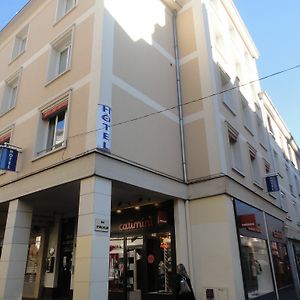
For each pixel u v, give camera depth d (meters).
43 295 14.21
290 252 19.05
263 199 15.47
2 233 15.87
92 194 8.41
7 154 11.43
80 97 10.10
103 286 7.89
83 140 9.31
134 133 10.42
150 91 11.80
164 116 12.16
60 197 11.20
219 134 12.07
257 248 12.96
